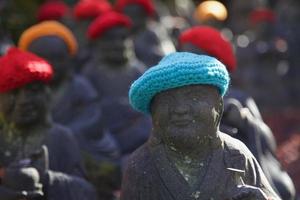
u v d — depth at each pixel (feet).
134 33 53.52
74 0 61.46
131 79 44.21
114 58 44.16
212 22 63.57
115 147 40.57
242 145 24.00
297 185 46.24
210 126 23.58
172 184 23.49
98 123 39.37
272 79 64.28
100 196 39.83
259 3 70.33
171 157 23.67
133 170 23.85
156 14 59.77
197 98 23.50
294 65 67.56
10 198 27.68
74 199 30.35
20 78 29.96
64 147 31.68
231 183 23.45
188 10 69.21
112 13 45.03
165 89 23.52
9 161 30.32
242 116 32.86
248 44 64.44
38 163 29.14
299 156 49.16
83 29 53.16
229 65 35.09
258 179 23.81
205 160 23.63
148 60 52.80
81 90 39.27
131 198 23.80
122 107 43.47
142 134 43.06
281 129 56.80
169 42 56.34
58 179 29.96
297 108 64.49
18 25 56.03
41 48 38.06
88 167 39.63
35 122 30.81
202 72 23.34
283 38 69.51
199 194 23.36
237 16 70.44
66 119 38.88
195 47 34.86
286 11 71.77
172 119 23.49
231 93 35.88
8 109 30.35
